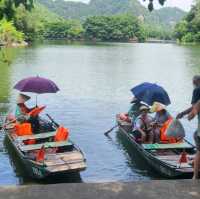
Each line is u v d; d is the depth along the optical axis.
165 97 16.88
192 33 135.38
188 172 11.95
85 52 80.38
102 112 23.30
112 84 35.25
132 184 4.96
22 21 104.88
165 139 14.43
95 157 15.20
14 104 24.83
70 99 27.27
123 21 175.50
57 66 49.44
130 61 60.22
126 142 16.92
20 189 4.78
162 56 72.88
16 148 14.09
